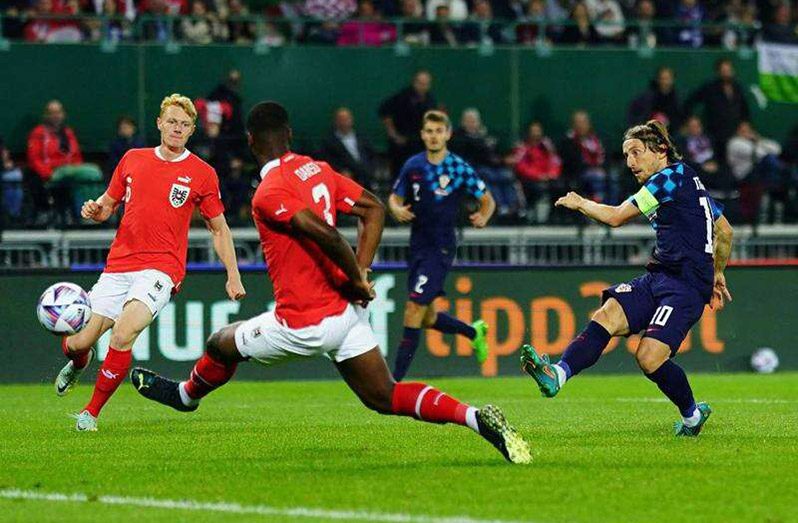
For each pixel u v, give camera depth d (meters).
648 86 70.00
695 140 68.12
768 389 49.72
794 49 72.81
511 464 26.48
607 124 70.50
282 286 25.38
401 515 20.84
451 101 69.19
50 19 66.31
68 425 35.59
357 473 25.39
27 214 60.59
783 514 21.08
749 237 66.38
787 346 60.47
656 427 34.09
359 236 25.89
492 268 57.69
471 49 69.38
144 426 35.06
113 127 65.38
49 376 54.50
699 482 24.14
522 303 58.00
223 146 62.75
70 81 64.94
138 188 33.75
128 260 33.91
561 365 30.05
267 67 67.12
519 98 69.75
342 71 68.06
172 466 26.72
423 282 47.66
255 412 39.84
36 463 27.44
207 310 55.22
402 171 47.41
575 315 58.47
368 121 68.38
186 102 33.78
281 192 24.66
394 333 56.91
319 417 37.88
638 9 75.50
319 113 67.88
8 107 64.38
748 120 69.88
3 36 66.06
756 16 78.81
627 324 30.72
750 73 72.31
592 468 25.83
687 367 59.62
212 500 22.58
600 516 20.84
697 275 30.64
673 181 30.52
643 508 21.56
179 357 54.91
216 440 31.28
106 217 34.34
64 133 61.88
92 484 24.55
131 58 65.56
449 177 47.09
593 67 70.38
